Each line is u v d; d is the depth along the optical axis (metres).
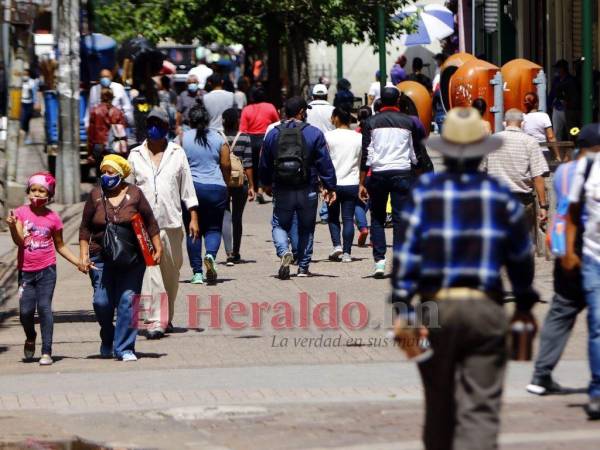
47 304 32.53
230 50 110.31
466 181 20.16
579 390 28.20
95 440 25.16
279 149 44.28
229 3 88.06
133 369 31.91
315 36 91.50
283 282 44.09
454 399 20.42
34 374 31.52
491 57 108.62
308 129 44.41
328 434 25.11
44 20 75.38
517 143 37.88
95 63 75.06
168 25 86.50
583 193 25.92
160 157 36.56
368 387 29.36
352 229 48.75
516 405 26.94
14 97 57.19
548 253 44.97
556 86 77.31
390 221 57.88
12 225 32.53
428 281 20.20
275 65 94.19
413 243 20.17
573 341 33.88
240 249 53.06
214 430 25.73
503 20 103.31
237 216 48.81
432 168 43.47
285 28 90.88
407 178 42.59
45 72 74.50
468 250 19.98
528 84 59.81
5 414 27.44
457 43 124.19
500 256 20.11
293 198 44.44
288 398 28.44
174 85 90.56
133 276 32.84
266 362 32.44
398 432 25.09
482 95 60.72
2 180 56.44
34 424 26.52
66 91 67.50
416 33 105.38
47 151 74.31
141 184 36.22
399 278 20.22
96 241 32.97
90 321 38.75
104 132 61.28
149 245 32.62
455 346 19.94
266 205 67.75
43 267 32.53
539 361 27.72
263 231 58.53
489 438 19.62
